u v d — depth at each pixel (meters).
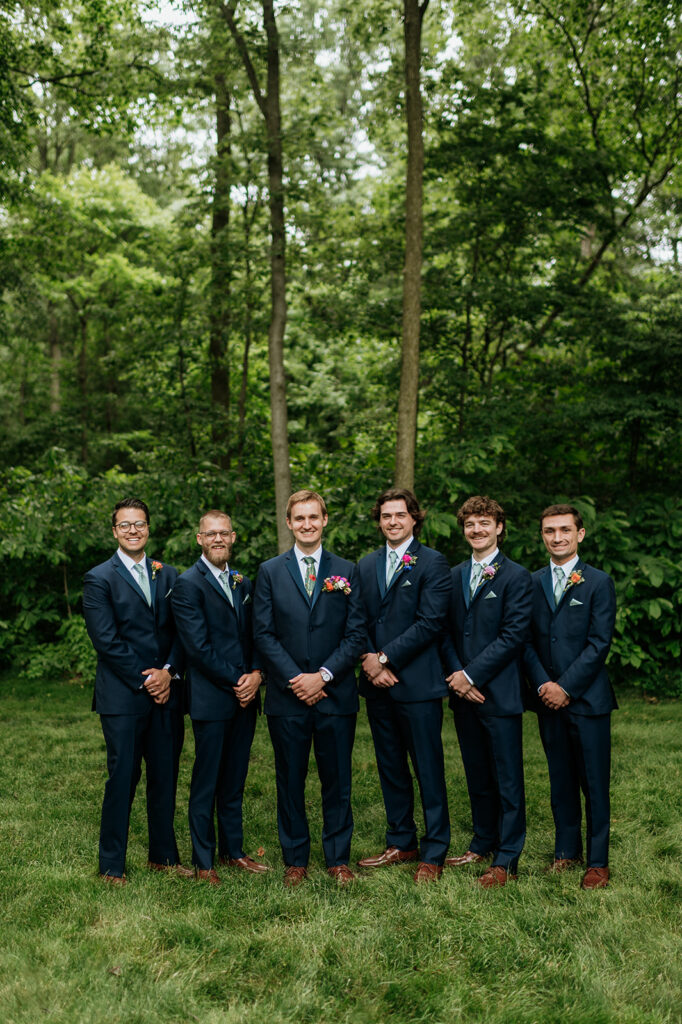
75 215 13.66
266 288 9.67
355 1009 2.73
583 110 10.21
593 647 3.83
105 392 17.80
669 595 8.09
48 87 10.14
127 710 3.79
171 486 8.99
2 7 9.42
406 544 4.10
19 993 2.76
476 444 8.19
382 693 4.05
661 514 8.23
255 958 3.05
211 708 3.88
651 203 11.01
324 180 8.85
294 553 4.02
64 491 9.22
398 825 4.10
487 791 4.07
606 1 9.10
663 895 3.61
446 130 9.00
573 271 9.41
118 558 3.96
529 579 3.99
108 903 3.47
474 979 2.93
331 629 3.90
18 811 4.77
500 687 3.88
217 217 10.16
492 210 8.73
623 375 9.03
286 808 3.88
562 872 3.86
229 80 8.94
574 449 9.28
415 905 3.46
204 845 3.87
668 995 2.79
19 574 9.16
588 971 2.94
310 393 13.30
